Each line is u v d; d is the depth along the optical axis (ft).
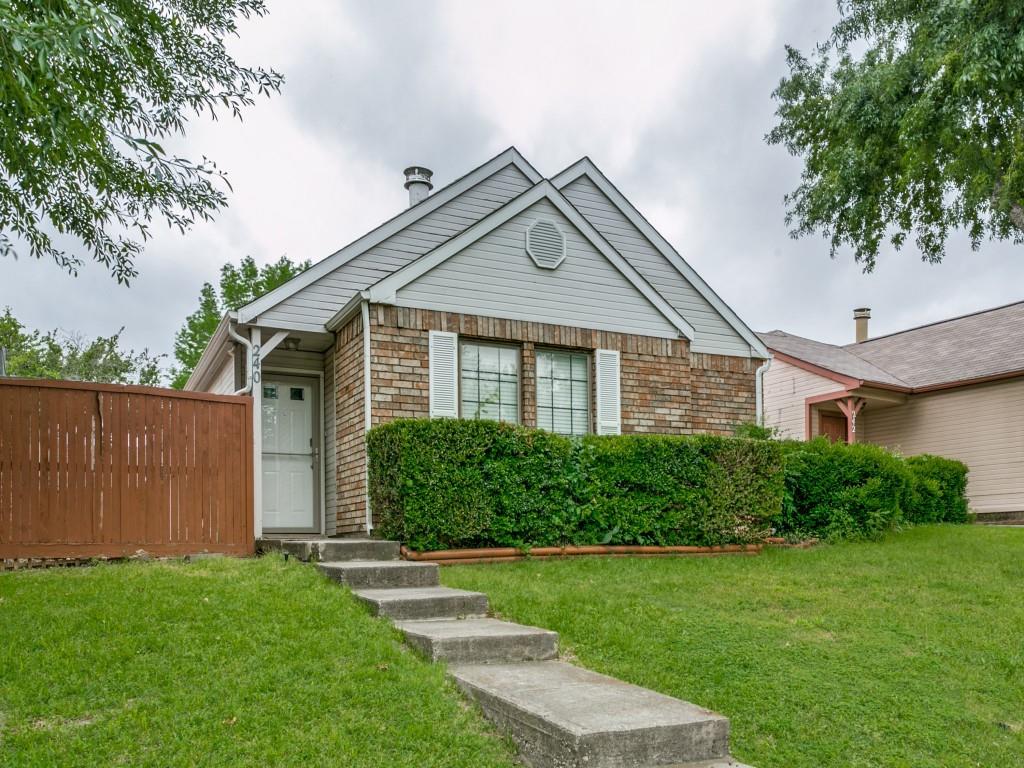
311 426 38.37
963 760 15.20
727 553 32.35
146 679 14.84
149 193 26.84
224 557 27.12
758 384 43.60
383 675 15.83
